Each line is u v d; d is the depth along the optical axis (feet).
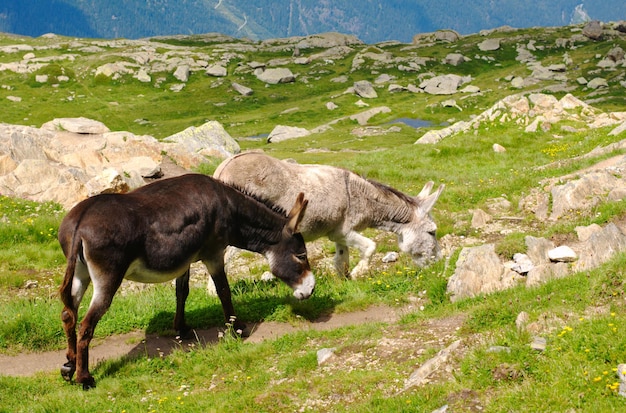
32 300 41.68
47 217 57.93
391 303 38.63
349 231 43.11
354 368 27.68
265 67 372.99
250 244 35.78
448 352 25.94
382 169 87.92
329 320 37.24
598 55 343.05
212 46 422.41
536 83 313.12
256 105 312.91
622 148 70.28
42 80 320.50
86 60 352.49
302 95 330.34
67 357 29.09
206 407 26.02
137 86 331.16
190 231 31.91
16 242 53.78
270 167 40.24
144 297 40.19
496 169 86.74
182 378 30.19
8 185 64.28
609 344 23.43
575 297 29.22
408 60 372.58
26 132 80.94
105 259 28.63
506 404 22.09
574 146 92.89
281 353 31.37
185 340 34.94
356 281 42.60
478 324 28.99
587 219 43.78
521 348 24.49
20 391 28.60
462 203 62.13
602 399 21.36
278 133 236.22
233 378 29.37
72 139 83.35
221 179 39.91
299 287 36.47
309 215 40.96
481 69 359.66
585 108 118.01
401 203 44.62
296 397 25.72
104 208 29.14
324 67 373.20
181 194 32.22
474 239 50.96
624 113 113.60
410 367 26.45
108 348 34.17
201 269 50.90
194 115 293.64
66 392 28.09
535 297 30.60
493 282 36.83
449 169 90.38
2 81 318.24
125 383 29.37
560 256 36.65
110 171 67.10
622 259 30.71
